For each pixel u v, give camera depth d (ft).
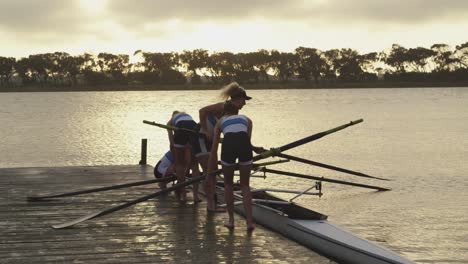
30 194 30.73
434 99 333.42
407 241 34.99
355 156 78.43
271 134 118.32
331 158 76.28
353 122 24.68
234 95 22.80
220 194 29.09
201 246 21.11
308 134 117.50
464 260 31.48
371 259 19.62
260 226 24.18
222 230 23.35
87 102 326.44
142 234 22.71
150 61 563.07
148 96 441.27
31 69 542.57
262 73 561.02
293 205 23.89
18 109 239.50
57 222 24.64
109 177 36.37
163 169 31.19
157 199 29.53
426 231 37.22
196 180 24.40
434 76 586.04
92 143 97.91
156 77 570.05
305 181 55.52
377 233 36.94
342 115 188.75
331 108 239.09
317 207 44.37
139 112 214.28
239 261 19.44
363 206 44.68
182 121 27.04
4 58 543.80
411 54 577.84
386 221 40.01
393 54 585.22
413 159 75.00
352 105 265.13
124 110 229.66
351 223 39.47
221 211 26.58
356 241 20.77
